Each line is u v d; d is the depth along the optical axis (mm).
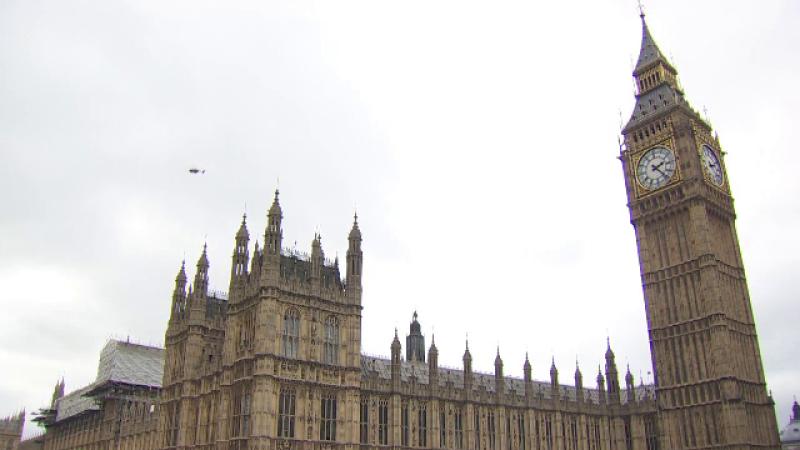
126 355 120062
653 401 94312
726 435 83000
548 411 91000
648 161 100625
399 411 73812
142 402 102688
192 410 77438
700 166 95812
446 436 78625
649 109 103062
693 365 89000
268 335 64438
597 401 106375
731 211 99000
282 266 70000
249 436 61594
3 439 167375
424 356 103875
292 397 64750
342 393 68688
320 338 69000
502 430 83812
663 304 94375
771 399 89812
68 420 131875
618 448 96188
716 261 91562
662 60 103938
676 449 88438
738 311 92500
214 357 75062
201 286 83562
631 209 101188
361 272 74438
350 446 67188
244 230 75000
